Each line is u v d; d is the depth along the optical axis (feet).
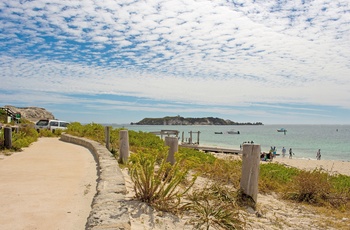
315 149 220.23
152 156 18.92
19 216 15.58
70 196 19.42
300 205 29.17
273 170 41.98
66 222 14.92
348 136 425.69
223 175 32.09
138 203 17.58
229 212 19.54
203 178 31.83
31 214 15.92
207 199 21.58
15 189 20.84
